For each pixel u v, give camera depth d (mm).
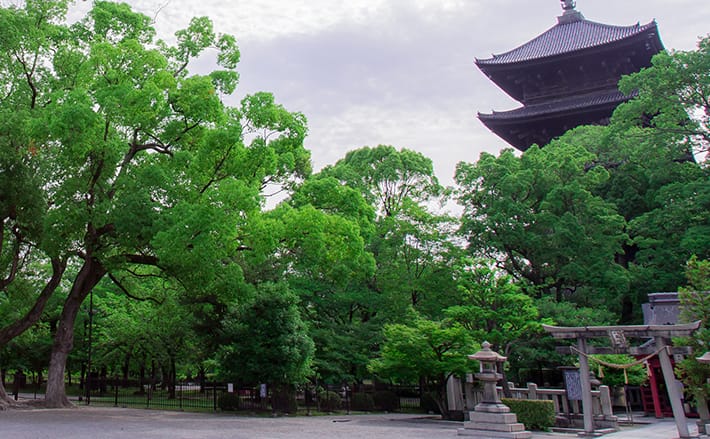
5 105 24016
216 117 22406
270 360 25328
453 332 22859
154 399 33906
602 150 46594
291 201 27016
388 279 34062
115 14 25297
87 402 30156
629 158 44781
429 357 23406
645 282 38156
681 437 15703
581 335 17750
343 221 22906
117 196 22016
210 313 28078
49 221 20438
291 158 23234
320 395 28828
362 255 26266
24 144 21625
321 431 17609
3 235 24594
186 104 22016
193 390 47688
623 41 57562
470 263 24578
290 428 18484
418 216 35219
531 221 39062
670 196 38594
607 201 44938
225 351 26312
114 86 21000
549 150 44500
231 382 26422
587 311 31188
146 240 20984
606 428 20078
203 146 20609
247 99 21969
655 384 26047
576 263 36562
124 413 23328
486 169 40250
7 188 20938
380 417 25406
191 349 33719
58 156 21578
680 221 37500
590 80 62562
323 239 21766
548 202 38562
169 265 22344
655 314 28203
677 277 37250
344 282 25938
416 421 23250
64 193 20781
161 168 21562
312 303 33469
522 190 39219
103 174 21828
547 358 29141
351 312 35031
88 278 25656
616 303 37188
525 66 63156
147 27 25875
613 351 17328
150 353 38438
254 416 23859
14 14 22875
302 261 25422
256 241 20781
